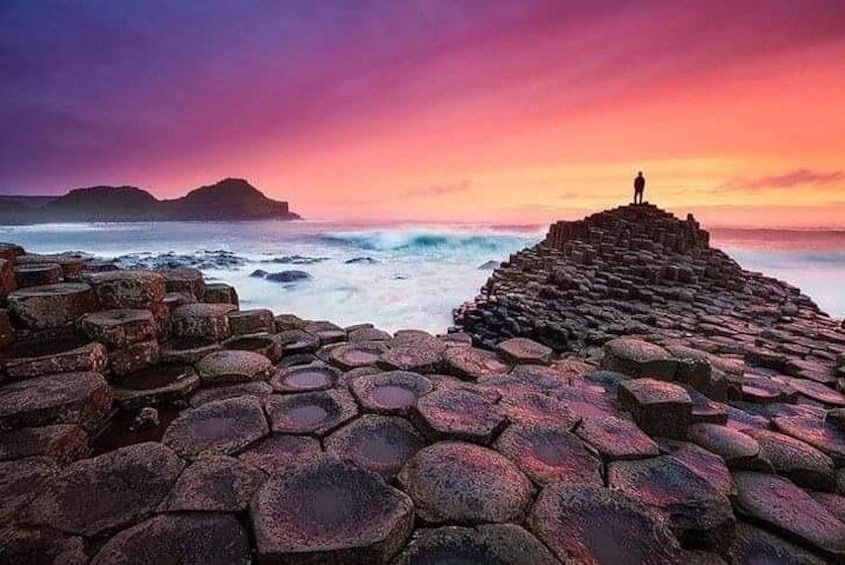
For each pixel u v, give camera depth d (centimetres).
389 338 539
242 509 219
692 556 223
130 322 378
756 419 393
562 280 1359
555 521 219
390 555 199
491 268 2666
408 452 286
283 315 623
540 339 966
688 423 322
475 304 1301
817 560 231
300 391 375
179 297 498
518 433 296
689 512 234
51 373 323
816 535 240
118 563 185
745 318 1020
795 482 302
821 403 477
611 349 445
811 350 724
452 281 2177
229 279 2081
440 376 421
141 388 354
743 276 1686
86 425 293
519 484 245
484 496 233
